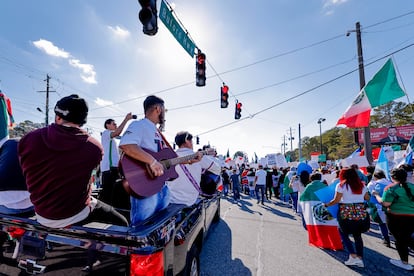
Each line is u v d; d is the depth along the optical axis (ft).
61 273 4.36
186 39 18.66
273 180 34.50
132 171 4.80
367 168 22.66
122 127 9.82
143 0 12.76
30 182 4.48
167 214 5.59
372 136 78.84
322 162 55.67
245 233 15.53
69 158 4.41
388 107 123.03
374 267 10.78
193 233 7.31
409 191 10.68
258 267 10.55
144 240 4.12
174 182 7.88
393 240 15.06
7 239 5.05
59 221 4.48
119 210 7.59
